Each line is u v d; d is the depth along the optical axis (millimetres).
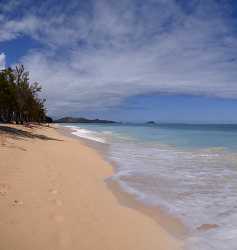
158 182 10852
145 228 6391
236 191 9609
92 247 5191
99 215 6809
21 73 42344
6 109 48562
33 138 23016
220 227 6637
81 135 41781
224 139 34781
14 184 7945
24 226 5594
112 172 12648
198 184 10539
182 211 7664
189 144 27484
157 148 23172
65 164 12711
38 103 59250
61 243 5184
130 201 8398
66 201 7395
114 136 40812
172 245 5680
